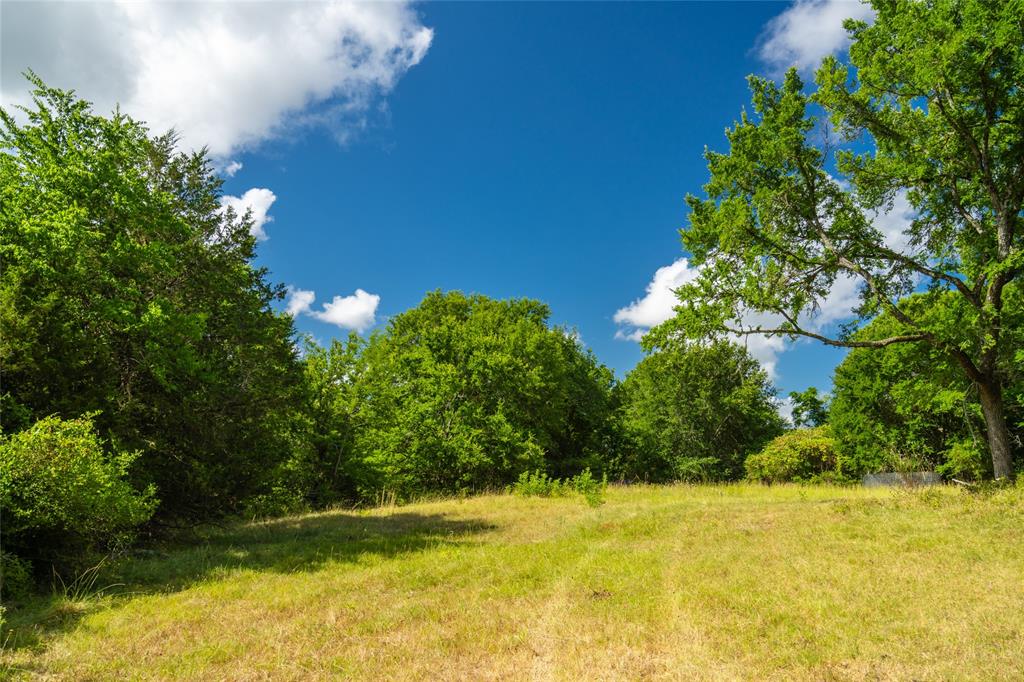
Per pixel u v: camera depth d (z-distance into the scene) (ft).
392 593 25.23
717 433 131.34
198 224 52.75
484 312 126.52
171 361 41.19
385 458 83.71
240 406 48.70
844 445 90.43
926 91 45.83
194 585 26.96
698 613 20.11
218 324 49.80
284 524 53.06
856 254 50.98
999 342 44.34
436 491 86.63
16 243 33.73
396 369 99.55
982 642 16.14
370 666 16.52
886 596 20.81
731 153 52.75
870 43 48.32
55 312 33.73
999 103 44.57
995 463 45.65
